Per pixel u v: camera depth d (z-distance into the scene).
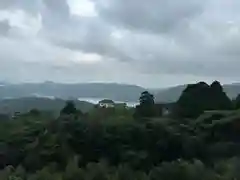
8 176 46.72
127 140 53.81
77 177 45.16
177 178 43.41
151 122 56.09
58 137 53.94
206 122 57.88
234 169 43.91
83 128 54.66
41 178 45.53
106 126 55.34
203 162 47.62
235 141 53.69
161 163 48.25
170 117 62.28
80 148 53.22
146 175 46.12
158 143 52.75
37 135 57.47
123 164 49.19
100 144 53.44
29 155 52.16
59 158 51.12
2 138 57.34
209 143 53.16
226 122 55.00
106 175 45.84
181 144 52.25
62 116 59.97
